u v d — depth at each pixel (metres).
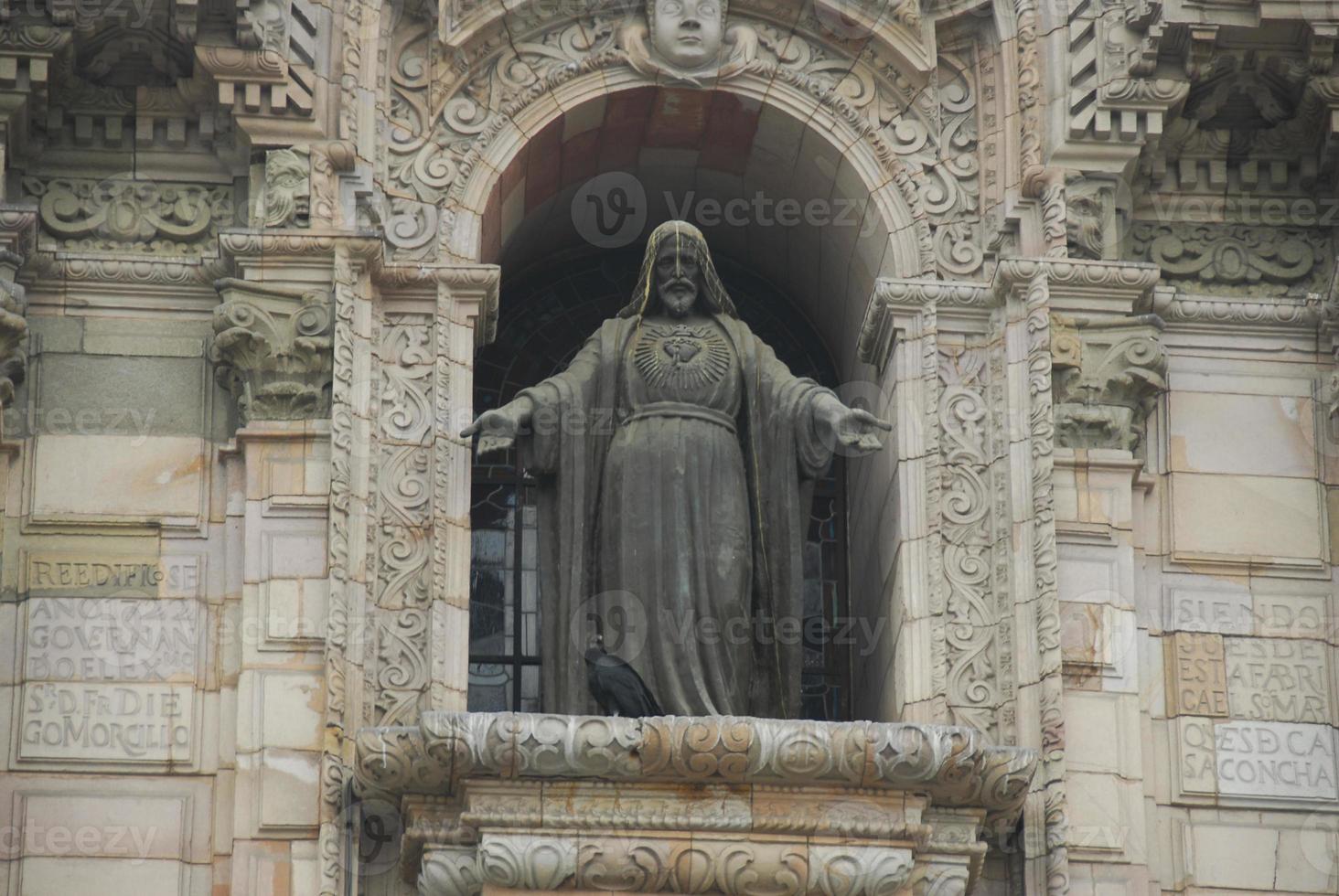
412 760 33.19
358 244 36.16
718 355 36.59
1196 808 34.94
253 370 35.75
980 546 36.09
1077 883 34.00
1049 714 34.50
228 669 34.72
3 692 34.31
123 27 36.78
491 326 37.28
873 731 33.22
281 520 35.06
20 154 37.12
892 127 38.50
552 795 33.25
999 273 36.78
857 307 39.09
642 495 35.62
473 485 39.03
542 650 35.75
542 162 38.72
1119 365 36.47
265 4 37.09
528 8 38.47
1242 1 37.12
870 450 35.81
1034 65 38.03
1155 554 36.22
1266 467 36.75
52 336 36.16
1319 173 38.16
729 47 38.66
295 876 33.41
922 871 33.72
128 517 35.34
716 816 33.12
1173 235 38.22
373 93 37.53
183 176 37.38
